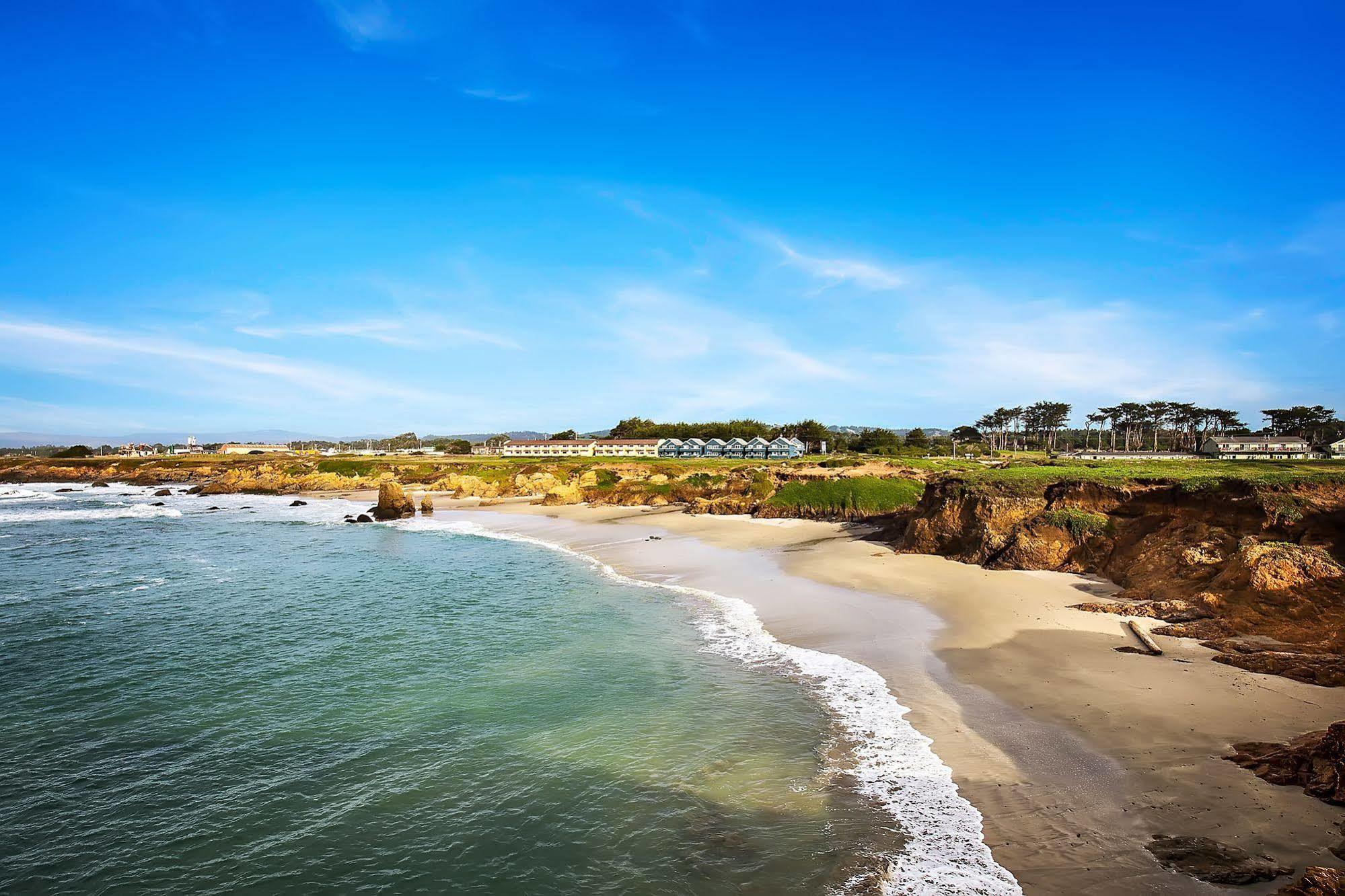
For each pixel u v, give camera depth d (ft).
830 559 119.24
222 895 37.04
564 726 55.16
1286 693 51.75
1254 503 82.53
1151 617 73.92
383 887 37.35
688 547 142.61
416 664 71.46
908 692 57.41
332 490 355.77
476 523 208.44
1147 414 476.54
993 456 408.87
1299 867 32.09
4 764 51.21
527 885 36.94
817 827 39.52
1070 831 36.70
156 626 87.30
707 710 56.85
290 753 52.39
